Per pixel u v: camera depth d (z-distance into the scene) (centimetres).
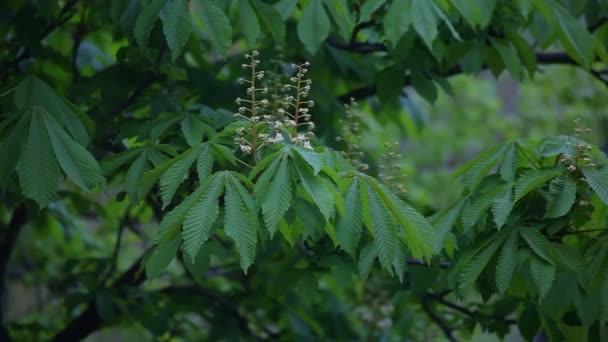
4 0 527
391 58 518
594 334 420
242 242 298
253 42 382
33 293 967
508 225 357
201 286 624
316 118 527
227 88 493
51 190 325
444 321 599
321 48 541
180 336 672
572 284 430
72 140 335
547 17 430
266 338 692
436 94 494
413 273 428
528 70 474
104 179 334
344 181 320
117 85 478
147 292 605
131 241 849
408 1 384
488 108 1324
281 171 305
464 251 364
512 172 362
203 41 571
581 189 354
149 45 441
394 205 316
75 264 651
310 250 454
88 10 570
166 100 464
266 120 339
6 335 659
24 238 838
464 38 479
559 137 368
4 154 328
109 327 669
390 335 700
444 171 1352
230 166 355
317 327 639
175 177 322
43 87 359
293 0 413
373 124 990
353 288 720
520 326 443
